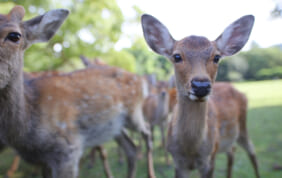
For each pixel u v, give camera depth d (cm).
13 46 76
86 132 101
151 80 232
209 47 82
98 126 104
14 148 88
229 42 90
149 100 187
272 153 146
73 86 100
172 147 93
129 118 117
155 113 177
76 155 95
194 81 76
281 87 611
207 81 75
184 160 92
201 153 90
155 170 136
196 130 86
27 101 86
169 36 91
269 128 204
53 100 92
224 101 110
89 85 104
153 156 156
